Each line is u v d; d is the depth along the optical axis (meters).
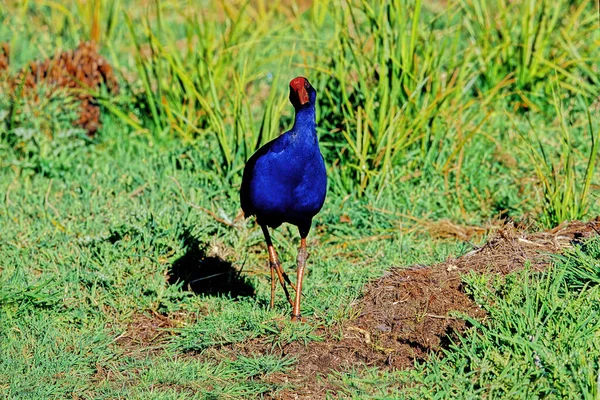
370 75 12.84
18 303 9.34
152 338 9.11
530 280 8.80
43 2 16.91
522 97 13.62
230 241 10.98
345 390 7.90
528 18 14.05
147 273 9.95
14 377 8.25
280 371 8.28
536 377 7.41
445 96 12.60
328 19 17.39
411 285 9.23
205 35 14.03
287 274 10.34
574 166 11.48
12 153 13.23
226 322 9.03
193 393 8.02
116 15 16.52
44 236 10.94
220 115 12.49
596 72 14.43
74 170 12.95
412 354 8.43
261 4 16.36
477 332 8.28
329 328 8.91
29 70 13.88
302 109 8.26
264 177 8.48
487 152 12.73
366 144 11.81
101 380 8.31
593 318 7.96
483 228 11.05
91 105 13.97
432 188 11.88
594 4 15.97
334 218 11.41
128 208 11.42
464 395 7.46
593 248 9.02
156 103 13.95
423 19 16.23
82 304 9.58
